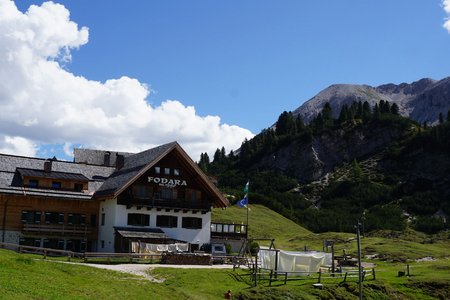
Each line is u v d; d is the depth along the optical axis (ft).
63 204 237.66
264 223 489.67
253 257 220.23
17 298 88.58
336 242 388.98
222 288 155.74
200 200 246.68
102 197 233.55
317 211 630.74
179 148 241.76
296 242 403.13
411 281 202.80
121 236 218.18
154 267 177.06
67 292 105.81
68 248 236.63
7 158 249.34
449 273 222.89
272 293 156.35
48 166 245.86
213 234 251.80
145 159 245.65
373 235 475.31
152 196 236.02
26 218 229.04
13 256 140.67
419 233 513.45
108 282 129.59
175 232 239.50
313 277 188.44
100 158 314.55
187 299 131.54
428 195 645.51
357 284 183.62
